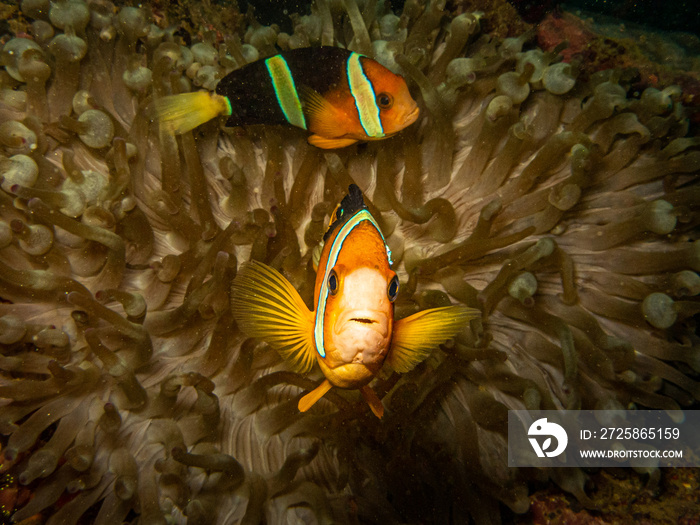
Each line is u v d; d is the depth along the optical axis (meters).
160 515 0.17
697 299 0.21
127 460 0.18
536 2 0.32
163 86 0.21
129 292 0.19
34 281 0.17
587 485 0.22
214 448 0.18
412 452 0.19
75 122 0.19
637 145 0.21
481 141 0.21
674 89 0.22
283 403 0.19
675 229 0.22
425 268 0.20
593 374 0.21
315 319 0.13
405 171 0.21
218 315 0.18
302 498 0.19
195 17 0.31
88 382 0.18
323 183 0.23
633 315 0.20
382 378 0.18
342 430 0.18
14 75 0.20
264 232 0.18
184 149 0.20
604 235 0.21
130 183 0.19
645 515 0.22
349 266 0.12
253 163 0.23
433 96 0.21
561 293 0.21
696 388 0.20
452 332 0.14
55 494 0.18
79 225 0.17
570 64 0.22
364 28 0.23
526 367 0.21
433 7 0.25
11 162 0.18
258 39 0.26
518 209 0.21
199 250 0.19
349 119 0.20
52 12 0.21
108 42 0.22
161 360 0.19
